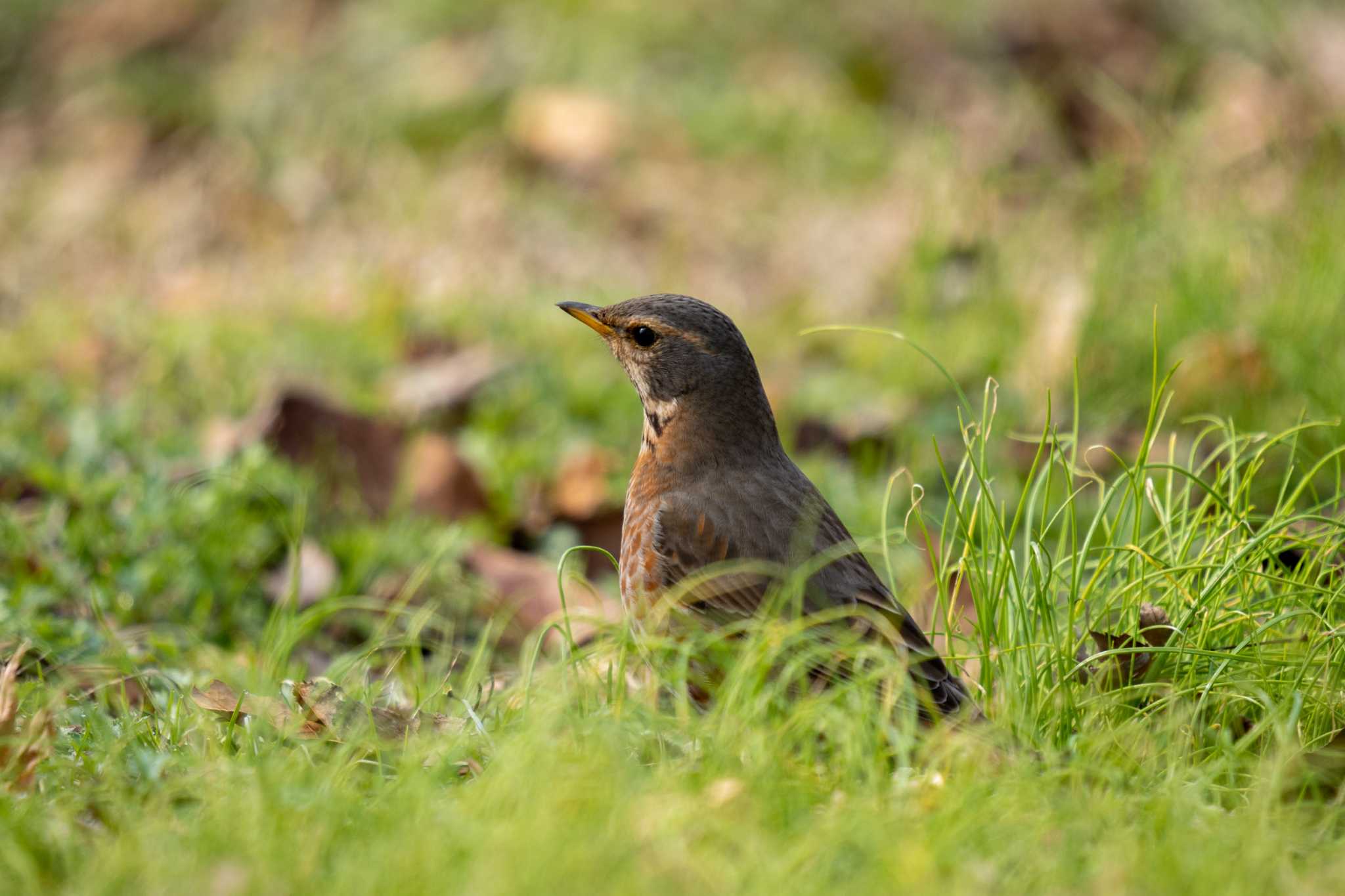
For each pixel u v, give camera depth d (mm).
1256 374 11789
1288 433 8711
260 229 16844
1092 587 8039
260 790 6086
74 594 9523
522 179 17875
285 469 10883
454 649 9688
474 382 12961
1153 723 7512
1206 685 7539
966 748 6660
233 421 12531
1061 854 5891
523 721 6898
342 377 13336
